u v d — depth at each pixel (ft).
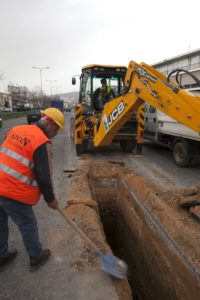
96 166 24.45
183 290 11.53
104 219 21.80
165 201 16.89
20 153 9.71
